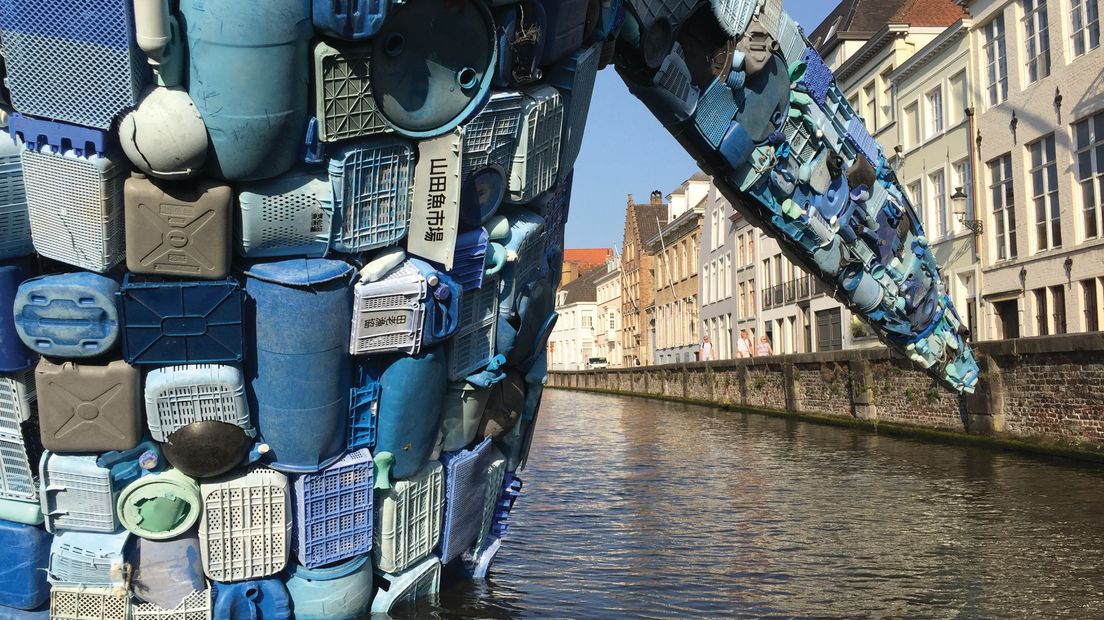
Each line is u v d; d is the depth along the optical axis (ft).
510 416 14.76
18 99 9.86
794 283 125.80
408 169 11.66
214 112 9.93
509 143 12.60
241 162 10.27
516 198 13.12
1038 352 43.91
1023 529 22.00
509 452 15.96
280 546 11.66
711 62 16.05
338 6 10.03
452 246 11.88
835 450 46.62
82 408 10.52
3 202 10.22
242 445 11.14
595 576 16.87
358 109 10.83
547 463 39.50
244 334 10.80
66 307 10.37
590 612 14.25
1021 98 73.41
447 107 11.41
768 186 18.03
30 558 11.27
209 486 11.25
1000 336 78.54
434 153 11.62
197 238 10.32
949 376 24.39
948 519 23.56
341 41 10.43
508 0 11.48
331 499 11.93
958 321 24.29
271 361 11.03
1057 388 42.80
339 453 11.93
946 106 87.51
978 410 49.78
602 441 53.47
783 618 14.14
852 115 18.95
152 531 11.11
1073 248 66.54
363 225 11.38
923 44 100.12
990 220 79.56
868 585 16.30
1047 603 15.02
